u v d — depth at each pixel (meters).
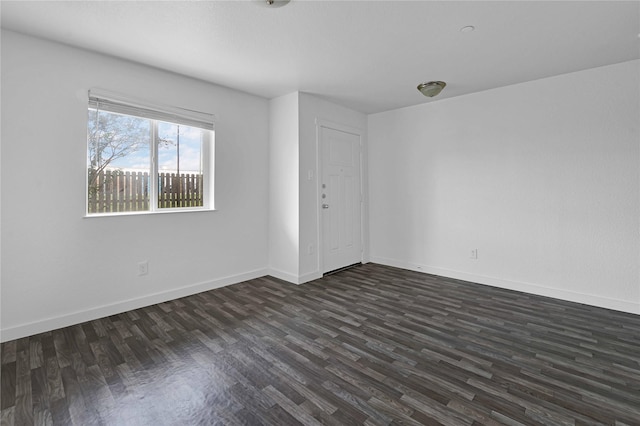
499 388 1.73
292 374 1.88
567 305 3.00
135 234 2.91
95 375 1.87
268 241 4.07
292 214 3.77
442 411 1.55
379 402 1.62
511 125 3.46
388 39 2.44
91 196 2.70
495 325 2.55
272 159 4.01
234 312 2.84
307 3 1.96
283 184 3.88
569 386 1.75
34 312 2.39
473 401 1.63
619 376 1.84
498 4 1.98
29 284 2.37
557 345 2.22
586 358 2.05
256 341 2.29
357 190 4.64
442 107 4.00
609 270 2.94
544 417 1.51
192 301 3.12
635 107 2.79
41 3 1.94
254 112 3.86
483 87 3.53
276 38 2.41
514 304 3.03
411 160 4.32
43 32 2.30
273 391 1.72
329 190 4.18
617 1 1.95
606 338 2.33
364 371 1.91
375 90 3.64
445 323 2.60
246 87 3.54
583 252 3.06
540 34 2.36
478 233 3.74
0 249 2.25
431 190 4.14
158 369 1.94
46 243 2.44
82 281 2.61
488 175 3.64
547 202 3.26
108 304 2.75
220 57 2.74
